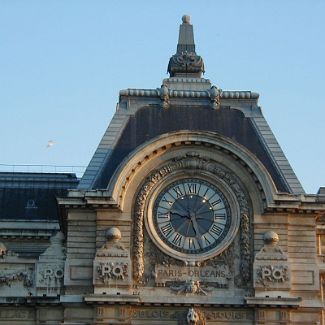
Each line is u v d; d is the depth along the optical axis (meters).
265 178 84.50
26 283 83.81
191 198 85.19
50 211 103.94
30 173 106.88
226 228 84.69
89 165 87.06
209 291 83.06
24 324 83.12
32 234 99.12
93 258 83.38
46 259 84.12
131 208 84.38
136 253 83.50
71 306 82.50
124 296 81.81
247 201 84.81
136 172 85.00
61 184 106.06
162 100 89.62
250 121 89.38
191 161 85.31
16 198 104.56
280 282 83.00
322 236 89.44
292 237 84.25
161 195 85.12
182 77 92.31
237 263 83.81
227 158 85.44
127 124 88.88
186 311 82.56
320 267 84.69
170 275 83.38
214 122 89.06
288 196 84.19
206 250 84.19
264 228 84.25
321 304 82.94
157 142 84.88
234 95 90.25
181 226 84.62
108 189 83.94
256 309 82.38
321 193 99.56
